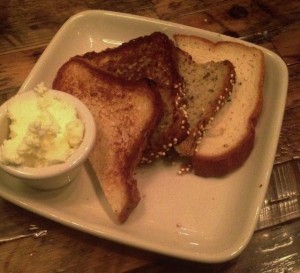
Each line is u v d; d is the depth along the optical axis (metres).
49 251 0.29
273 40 0.42
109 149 0.31
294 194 0.32
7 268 0.28
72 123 0.26
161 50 0.37
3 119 0.27
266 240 0.30
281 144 0.35
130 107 0.32
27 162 0.26
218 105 0.34
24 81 0.36
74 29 0.40
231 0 0.45
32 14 0.44
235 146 0.32
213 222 0.30
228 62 0.36
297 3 0.45
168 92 0.34
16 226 0.30
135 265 0.29
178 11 0.45
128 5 0.45
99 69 0.35
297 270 0.29
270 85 0.36
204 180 0.32
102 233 0.27
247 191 0.30
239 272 0.29
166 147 0.32
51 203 0.29
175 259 0.29
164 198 0.31
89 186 0.31
